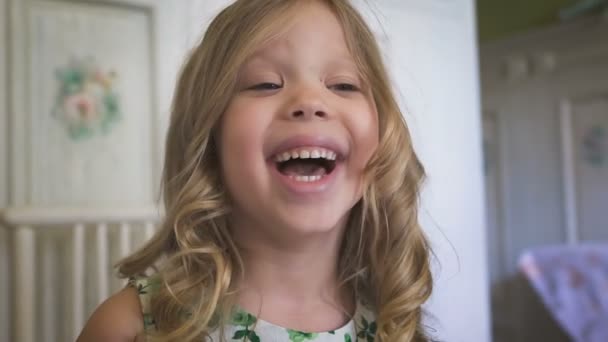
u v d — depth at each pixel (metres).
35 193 1.22
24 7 1.22
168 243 0.65
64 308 1.22
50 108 1.24
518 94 2.60
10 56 1.20
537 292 1.94
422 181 0.75
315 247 0.58
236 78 0.56
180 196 0.59
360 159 0.57
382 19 1.33
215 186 0.59
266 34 0.55
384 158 0.62
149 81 1.30
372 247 0.68
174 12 1.23
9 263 1.16
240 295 0.58
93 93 1.27
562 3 2.41
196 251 0.57
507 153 2.66
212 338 0.56
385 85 0.64
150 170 1.30
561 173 2.43
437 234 1.38
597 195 2.31
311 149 0.53
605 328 1.72
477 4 2.80
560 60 2.42
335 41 0.58
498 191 2.71
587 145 2.34
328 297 0.62
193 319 0.54
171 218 0.62
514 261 2.63
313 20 0.57
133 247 1.14
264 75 0.55
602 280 1.84
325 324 0.60
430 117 1.40
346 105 0.57
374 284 0.68
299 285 0.59
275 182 0.53
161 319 0.55
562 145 2.42
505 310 2.65
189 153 0.59
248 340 0.57
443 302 1.38
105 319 0.56
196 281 0.57
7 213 1.02
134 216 1.10
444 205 1.41
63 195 1.24
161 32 1.23
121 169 1.29
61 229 1.22
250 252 0.58
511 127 2.64
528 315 2.52
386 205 0.67
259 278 0.58
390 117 0.64
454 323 1.39
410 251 0.68
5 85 1.20
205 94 0.60
